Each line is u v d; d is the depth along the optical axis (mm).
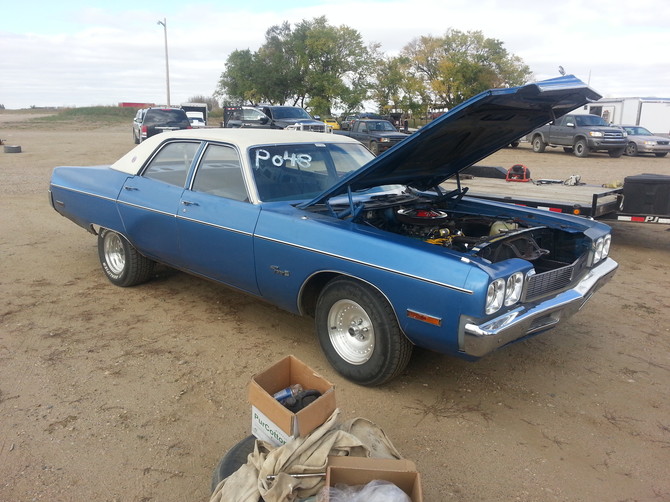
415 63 49344
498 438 3188
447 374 3943
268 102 46156
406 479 2266
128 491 2688
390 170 4191
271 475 2260
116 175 5246
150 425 3223
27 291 5379
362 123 22516
